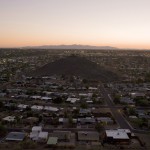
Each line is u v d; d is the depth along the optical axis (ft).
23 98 561.02
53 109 462.19
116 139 320.29
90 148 300.61
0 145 305.73
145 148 305.53
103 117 422.82
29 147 300.61
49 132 353.92
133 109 455.22
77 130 365.40
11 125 379.14
